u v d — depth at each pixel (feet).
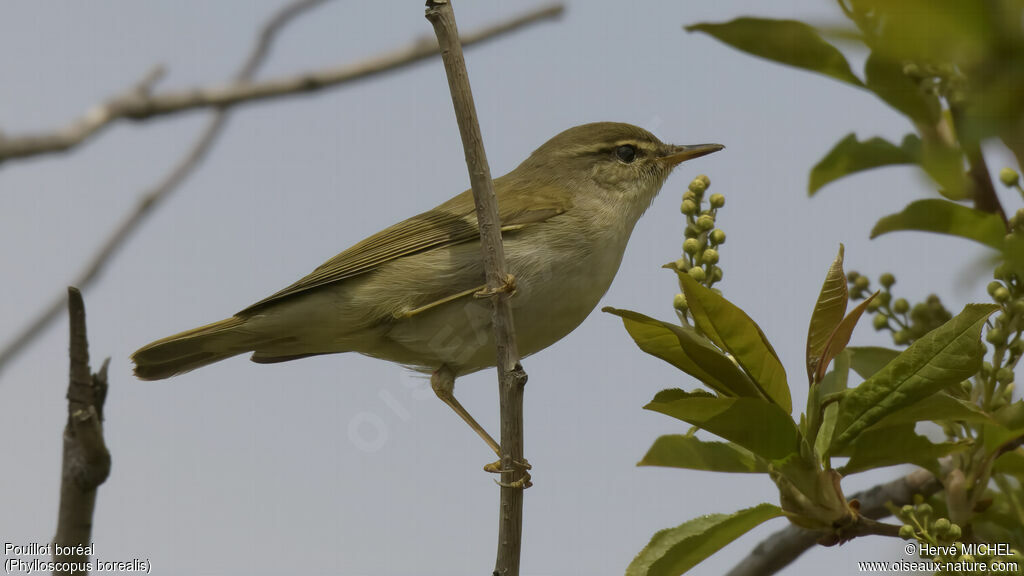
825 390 24.38
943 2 12.17
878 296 26.89
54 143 16.22
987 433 23.45
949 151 23.18
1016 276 23.49
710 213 24.68
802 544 29.78
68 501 19.98
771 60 25.20
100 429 19.93
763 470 25.09
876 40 13.61
